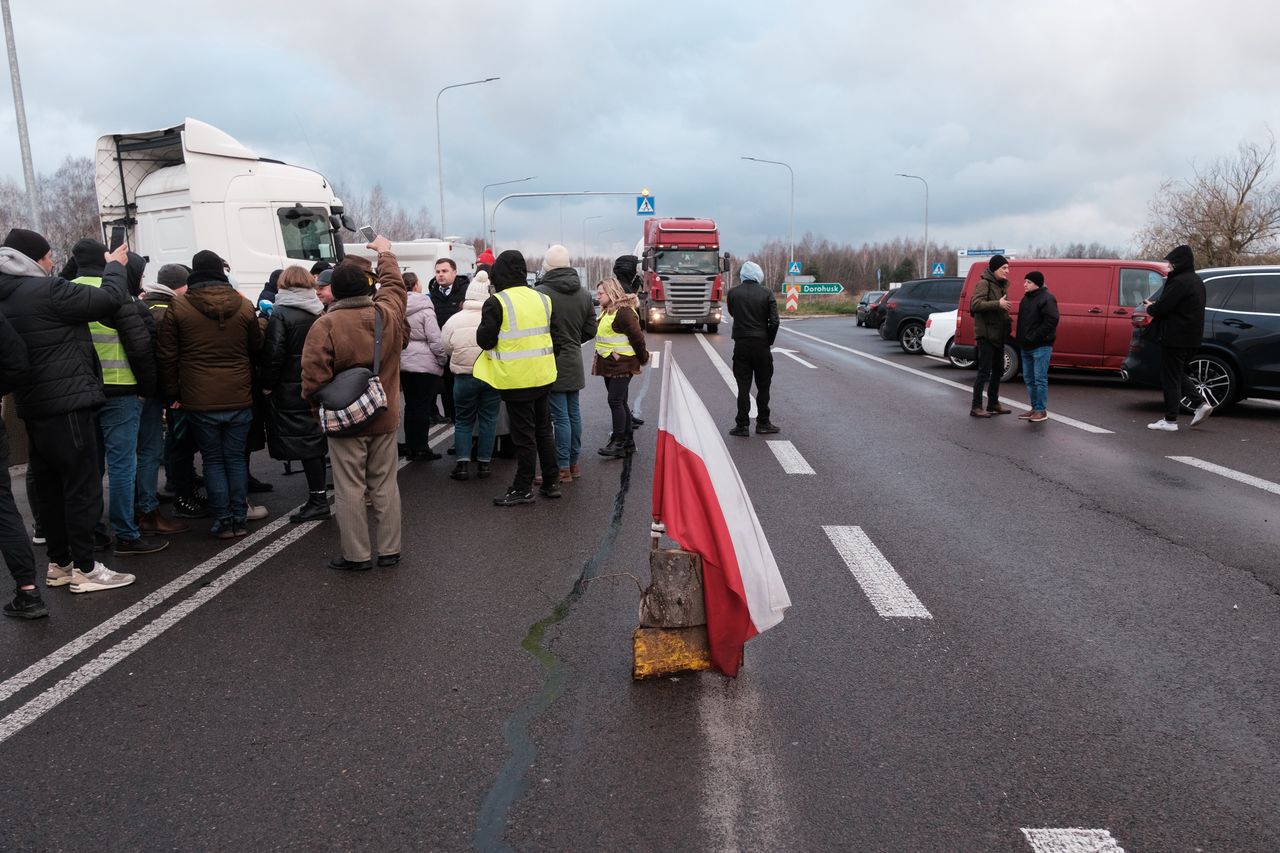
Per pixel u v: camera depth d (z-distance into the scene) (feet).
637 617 15.37
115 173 45.34
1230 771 10.47
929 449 29.84
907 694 12.44
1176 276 32.12
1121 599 16.03
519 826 9.53
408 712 12.10
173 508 23.85
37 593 15.98
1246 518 21.22
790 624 14.98
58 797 10.28
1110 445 30.25
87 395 16.78
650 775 10.46
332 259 47.80
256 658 13.98
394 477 18.42
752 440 31.76
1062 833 9.31
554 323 24.82
